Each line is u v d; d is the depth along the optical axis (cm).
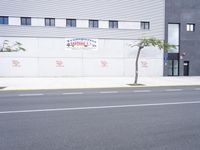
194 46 3244
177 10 3189
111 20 2970
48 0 2828
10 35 2738
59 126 655
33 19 2797
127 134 583
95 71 2948
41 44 2819
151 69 3089
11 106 968
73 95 1332
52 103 1045
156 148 488
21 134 582
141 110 884
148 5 3044
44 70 2834
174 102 1078
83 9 2902
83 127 645
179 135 577
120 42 2988
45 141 530
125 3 2991
